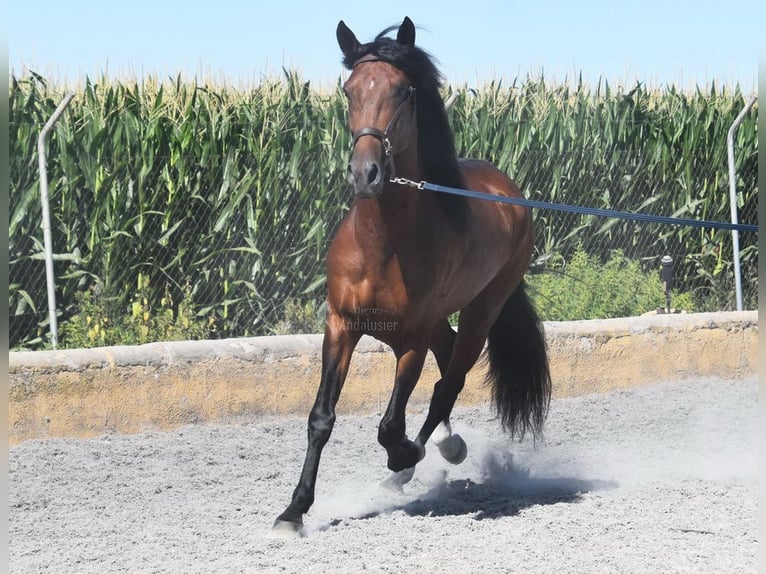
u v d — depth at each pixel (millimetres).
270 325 12742
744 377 13117
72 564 5707
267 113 13406
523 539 6133
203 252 12625
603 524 6484
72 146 11977
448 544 6055
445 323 8664
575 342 11828
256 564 5676
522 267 8750
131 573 5531
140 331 11156
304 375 10312
